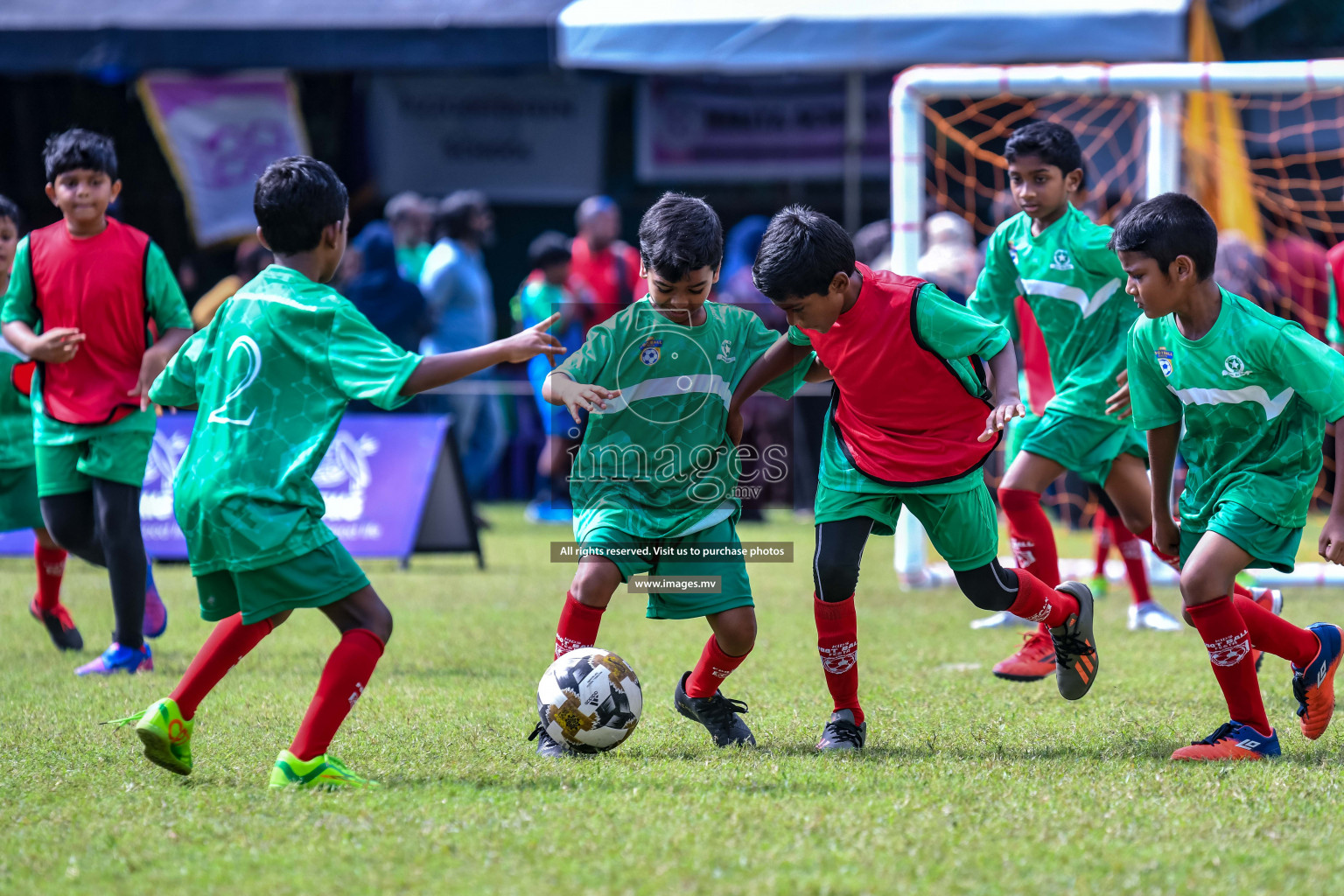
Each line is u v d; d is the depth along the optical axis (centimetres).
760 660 1970
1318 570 2761
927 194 4572
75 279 1864
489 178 4822
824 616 1419
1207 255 1329
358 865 991
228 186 4409
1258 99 4159
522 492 4606
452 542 3131
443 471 3148
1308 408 1366
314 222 1252
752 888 936
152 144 4706
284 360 1216
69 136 1875
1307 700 1428
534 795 1177
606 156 4844
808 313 1345
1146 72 2539
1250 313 1343
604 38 4012
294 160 1271
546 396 1333
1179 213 1328
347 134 4759
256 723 1504
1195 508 1445
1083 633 1536
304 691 1698
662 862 991
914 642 2139
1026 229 1947
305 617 2383
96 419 1859
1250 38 4319
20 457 2052
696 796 1172
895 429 1418
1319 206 4034
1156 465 1484
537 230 5006
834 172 4697
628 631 2225
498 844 1037
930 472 1396
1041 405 2230
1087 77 2567
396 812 1120
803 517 3956
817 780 1237
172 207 4725
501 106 4766
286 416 1216
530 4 4122
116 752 1370
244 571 1196
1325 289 3747
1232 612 1354
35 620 2355
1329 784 1222
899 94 2689
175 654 2038
